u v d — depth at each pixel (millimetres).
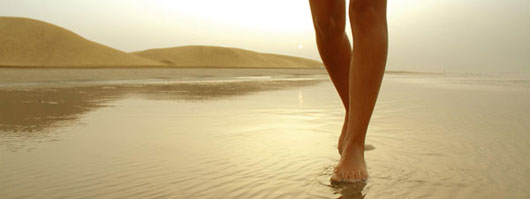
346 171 1891
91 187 1793
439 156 2330
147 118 4285
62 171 2066
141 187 1787
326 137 3023
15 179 1924
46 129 3516
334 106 5543
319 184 1818
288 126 3605
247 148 2619
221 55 78812
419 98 6977
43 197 1661
